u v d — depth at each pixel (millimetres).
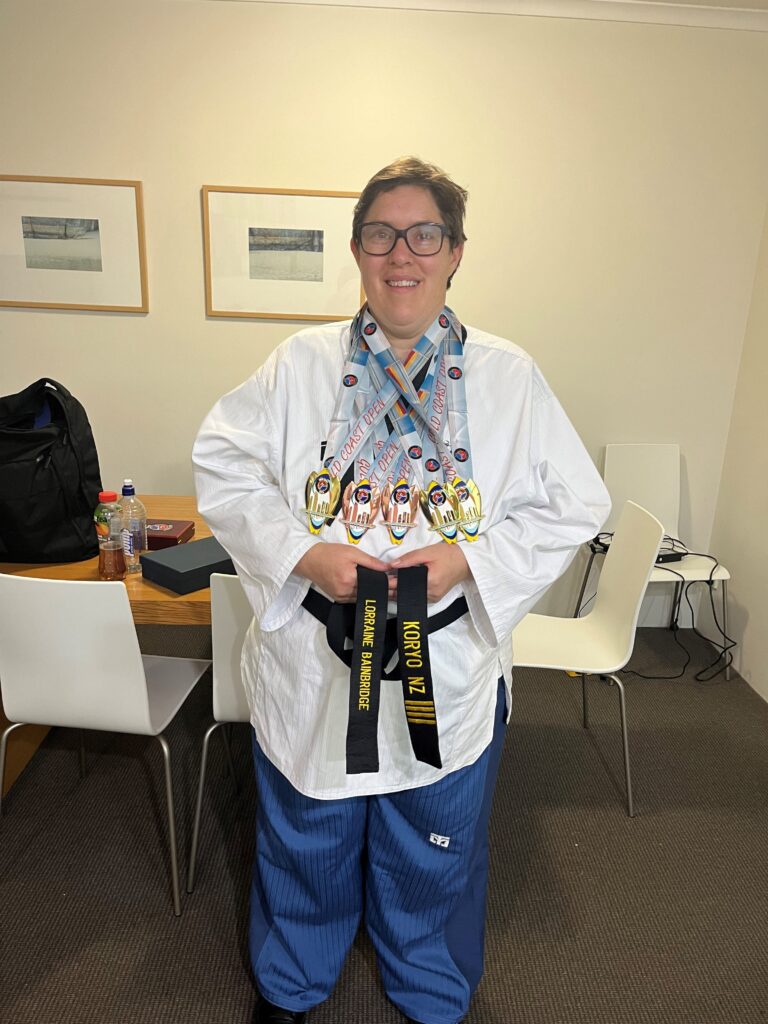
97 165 2688
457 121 2680
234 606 1579
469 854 1351
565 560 1278
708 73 2658
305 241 2758
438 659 1212
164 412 2947
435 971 1405
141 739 2342
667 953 1637
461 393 1219
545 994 1530
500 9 2578
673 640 3193
